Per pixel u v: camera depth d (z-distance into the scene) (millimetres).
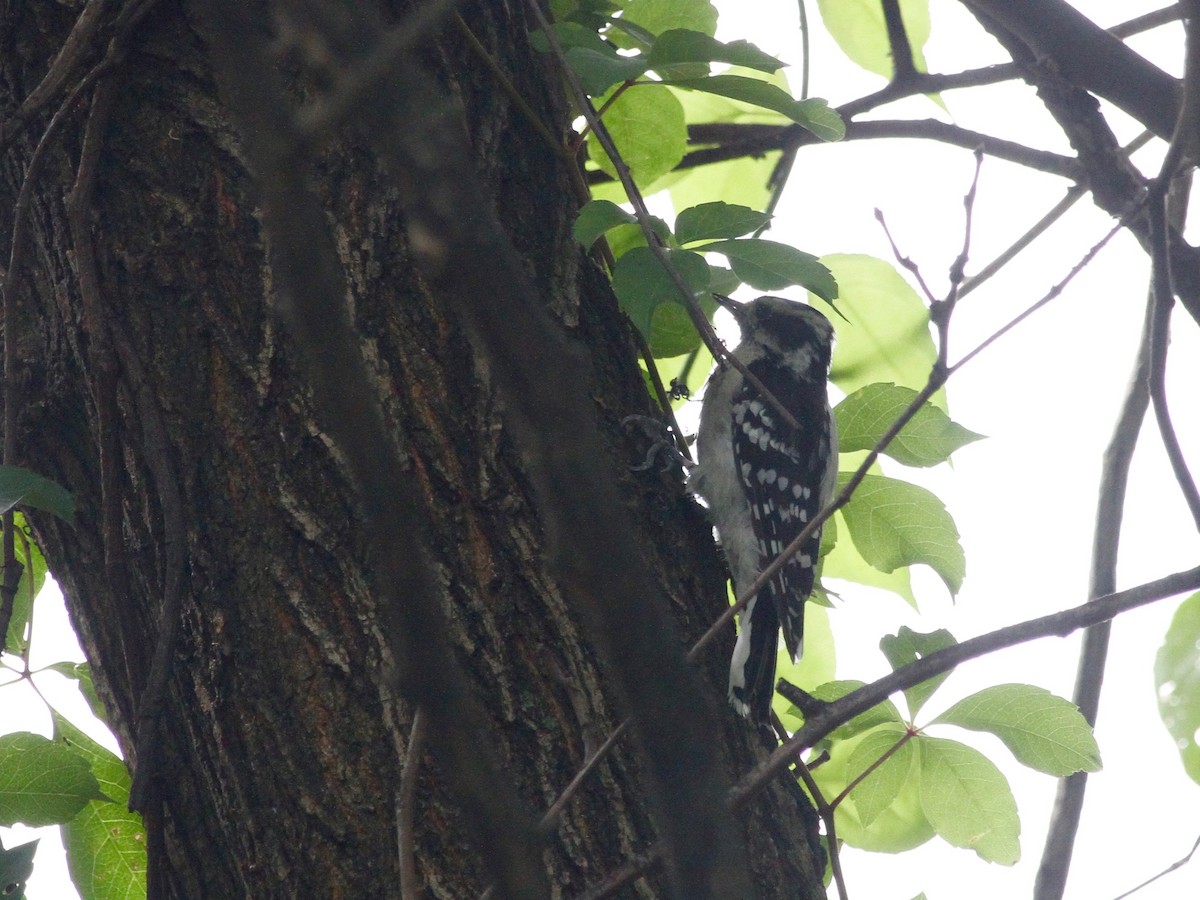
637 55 7461
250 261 5297
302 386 5156
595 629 2021
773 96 6391
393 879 4676
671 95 7922
